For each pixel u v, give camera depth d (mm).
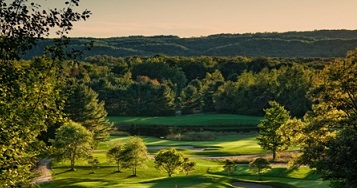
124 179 61625
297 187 52156
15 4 16234
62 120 20312
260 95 162500
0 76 16953
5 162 18172
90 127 93688
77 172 66438
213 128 133750
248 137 115688
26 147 19734
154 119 148750
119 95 162750
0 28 16297
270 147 79812
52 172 65250
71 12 16781
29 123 18688
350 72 34719
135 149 65875
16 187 19484
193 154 88625
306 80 154500
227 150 91312
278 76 166250
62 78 19672
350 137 31125
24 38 16484
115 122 141625
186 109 172375
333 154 31062
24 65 18250
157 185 50281
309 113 37969
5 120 18078
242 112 162625
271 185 54750
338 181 36000
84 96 93500
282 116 79312
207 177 55312
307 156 34875
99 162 75625
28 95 18422
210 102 173250
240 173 66688
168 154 63656
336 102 36000
